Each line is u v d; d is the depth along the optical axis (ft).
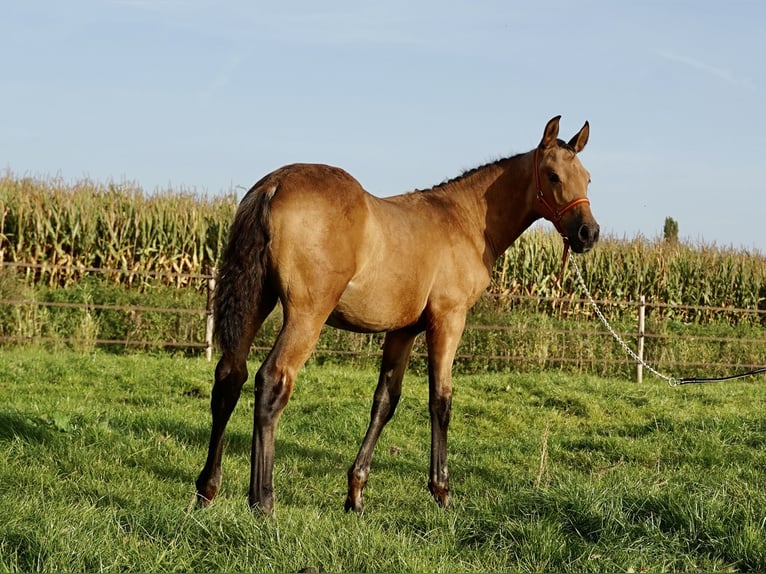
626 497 17.37
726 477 22.61
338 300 16.66
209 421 29.17
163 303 51.39
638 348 51.80
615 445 29.19
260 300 16.28
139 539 13.84
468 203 20.59
